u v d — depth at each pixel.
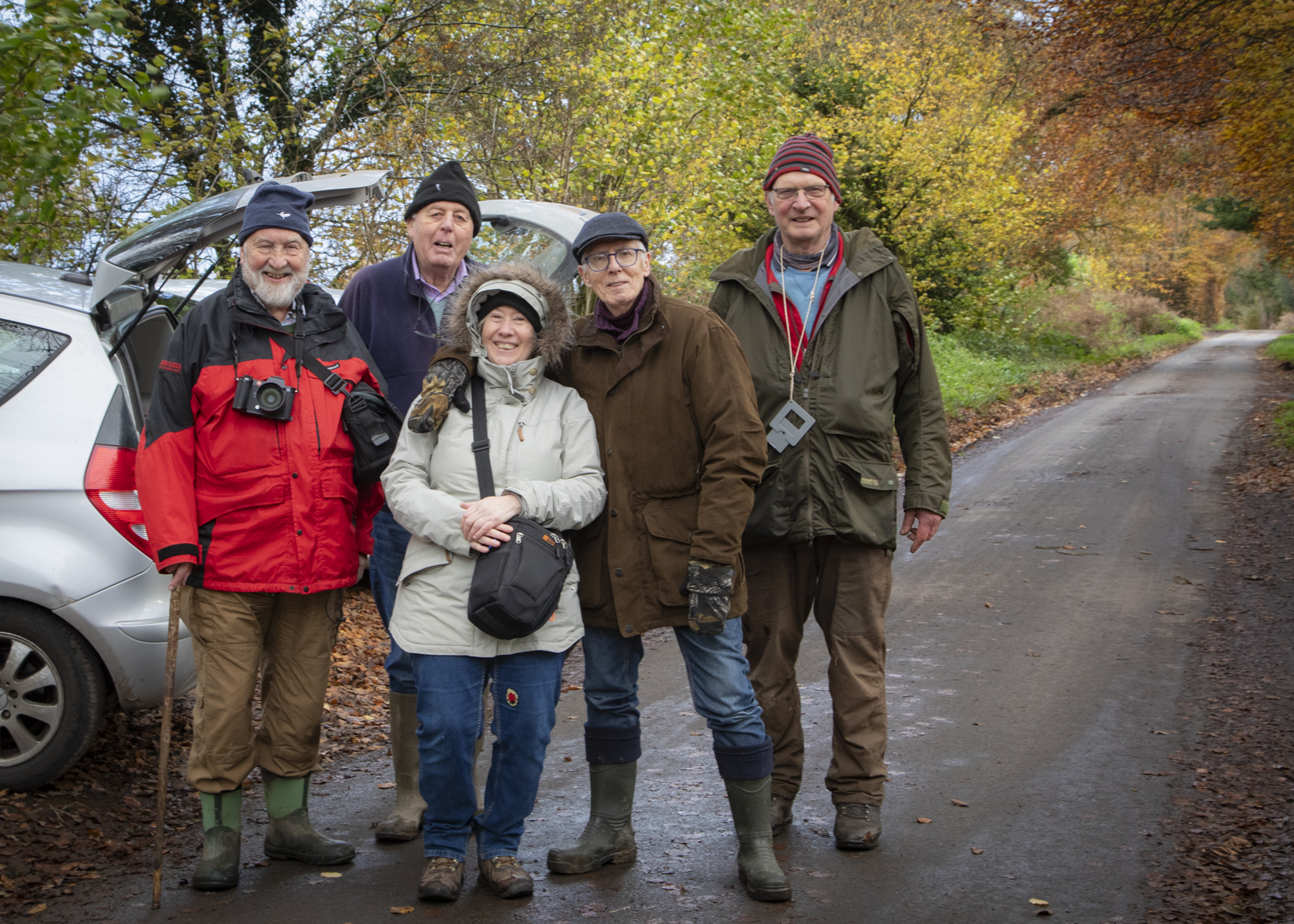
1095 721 4.61
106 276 3.56
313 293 3.38
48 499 3.54
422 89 11.33
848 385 3.40
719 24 12.26
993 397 18.62
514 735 3.05
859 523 3.37
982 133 20.53
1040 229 24.97
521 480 3.03
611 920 2.91
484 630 2.89
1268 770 3.94
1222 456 12.63
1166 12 14.48
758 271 3.56
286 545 3.19
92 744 3.62
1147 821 3.57
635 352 3.15
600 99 10.45
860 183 21.25
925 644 5.87
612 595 3.16
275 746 3.31
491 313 3.12
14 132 4.97
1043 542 8.50
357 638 5.73
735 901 3.03
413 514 2.98
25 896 2.98
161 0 10.14
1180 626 6.09
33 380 3.67
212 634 3.16
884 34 24.20
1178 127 17.03
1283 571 7.21
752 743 3.12
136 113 6.36
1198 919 2.88
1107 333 31.62
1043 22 16.38
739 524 3.01
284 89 10.68
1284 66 14.27
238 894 3.06
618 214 3.14
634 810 3.74
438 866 3.05
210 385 3.15
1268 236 25.11
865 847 3.37
